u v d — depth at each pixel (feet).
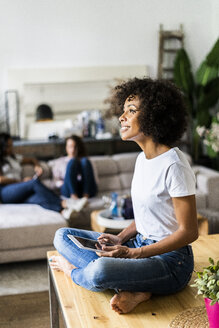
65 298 7.17
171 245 6.73
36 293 11.41
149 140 7.11
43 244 12.86
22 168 16.62
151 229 7.23
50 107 20.57
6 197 15.21
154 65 21.48
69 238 7.89
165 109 6.88
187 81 21.02
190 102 21.25
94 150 20.01
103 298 7.18
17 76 20.24
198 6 21.47
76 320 6.49
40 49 20.38
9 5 19.83
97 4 20.54
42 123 20.56
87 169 16.07
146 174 7.09
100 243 7.64
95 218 13.43
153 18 21.15
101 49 20.89
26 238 12.72
